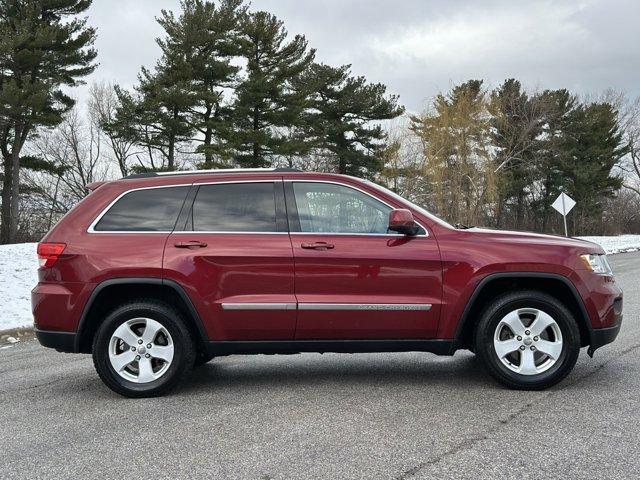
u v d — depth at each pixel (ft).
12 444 13.10
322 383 17.61
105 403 16.14
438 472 10.91
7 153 108.78
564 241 16.79
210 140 113.80
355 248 16.28
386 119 140.67
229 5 111.14
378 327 16.25
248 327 16.29
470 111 123.34
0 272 49.55
